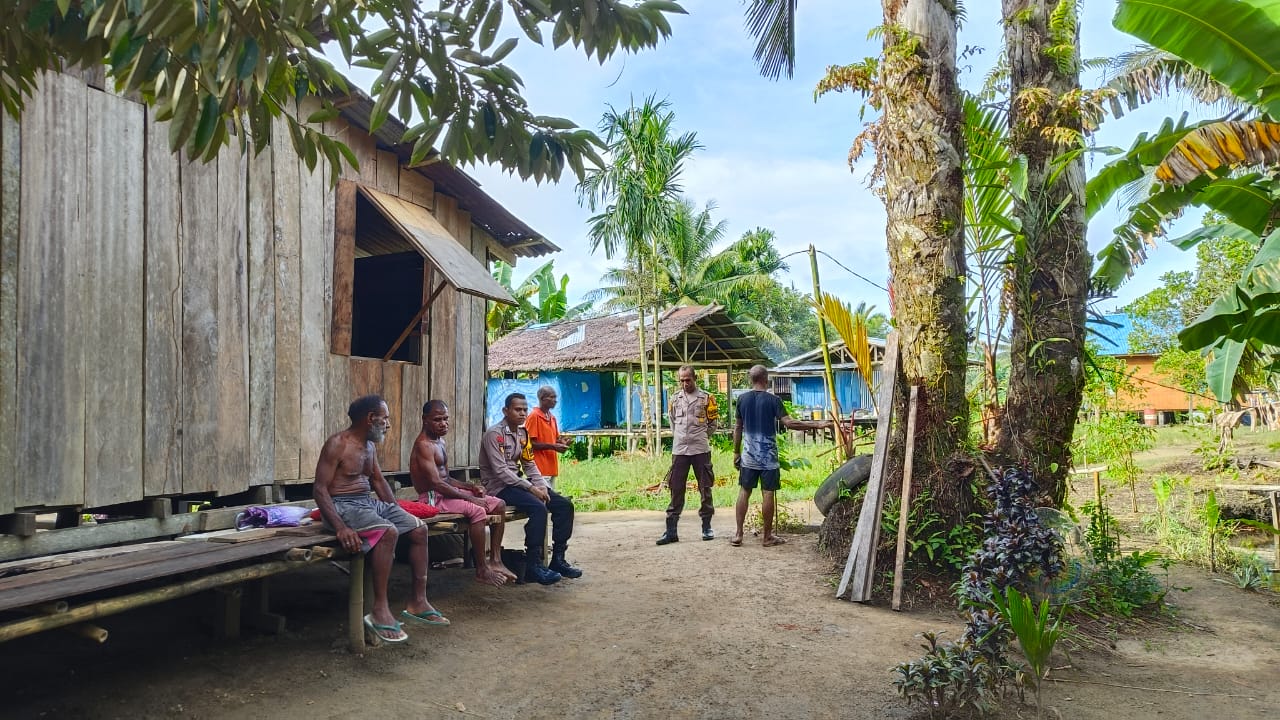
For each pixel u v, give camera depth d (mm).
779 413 7945
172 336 5102
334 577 6797
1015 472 4516
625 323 23438
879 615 5562
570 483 14641
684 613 5602
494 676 4395
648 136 15844
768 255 31703
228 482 5457
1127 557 6812
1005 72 7129
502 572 6270
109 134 4781
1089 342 8289
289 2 2566
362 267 9789
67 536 4457
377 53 2998
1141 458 15398
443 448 6398
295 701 3930
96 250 4684
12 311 4254
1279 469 11469
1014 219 6715
